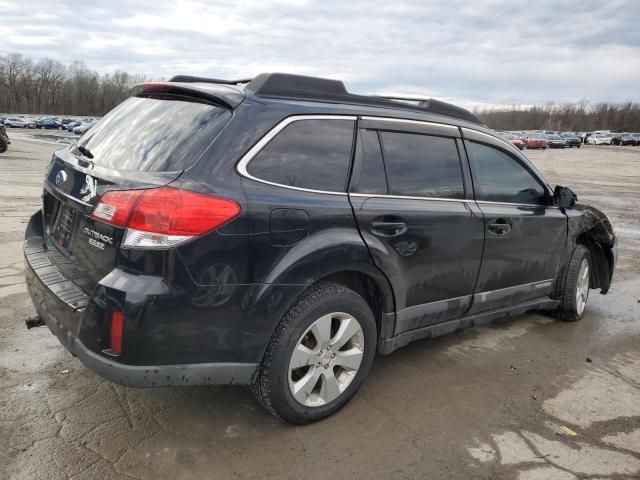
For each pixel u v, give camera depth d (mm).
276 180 2648
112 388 3170
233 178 2500
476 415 3119
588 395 3441
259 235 2504
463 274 3543
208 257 2379
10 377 3234
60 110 120750
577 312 4754
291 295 2621
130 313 2281
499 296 3895
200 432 2791
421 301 3342
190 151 2490
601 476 2617
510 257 3877
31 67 121000
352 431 2879
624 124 124250
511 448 2805
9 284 4863
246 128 2604
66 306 2539
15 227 7219
